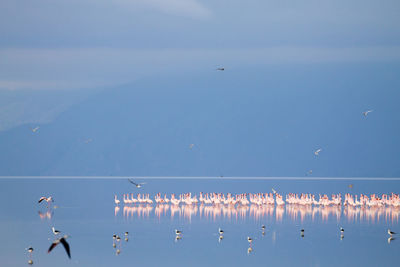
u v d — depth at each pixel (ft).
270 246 257.55
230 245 259.80
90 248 252.83
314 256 239.71
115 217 349.61
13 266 223.10
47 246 256.52
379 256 239.91
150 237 277.64
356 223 326.65
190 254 242.99
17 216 351.46
